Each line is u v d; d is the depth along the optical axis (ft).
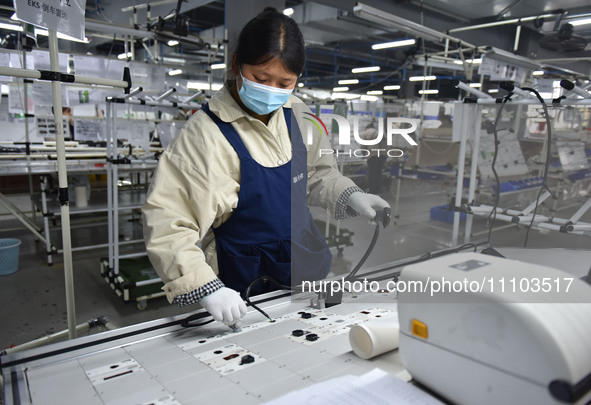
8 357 2.14
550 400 1.35
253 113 3.48
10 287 9.96
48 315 8.62
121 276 9.32
